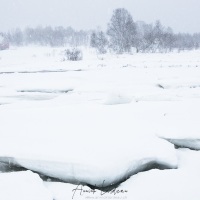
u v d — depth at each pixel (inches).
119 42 1809.8
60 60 1294.3
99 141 250.8
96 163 212.4
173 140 278.8
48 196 186.9
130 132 275.6
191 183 205.3
